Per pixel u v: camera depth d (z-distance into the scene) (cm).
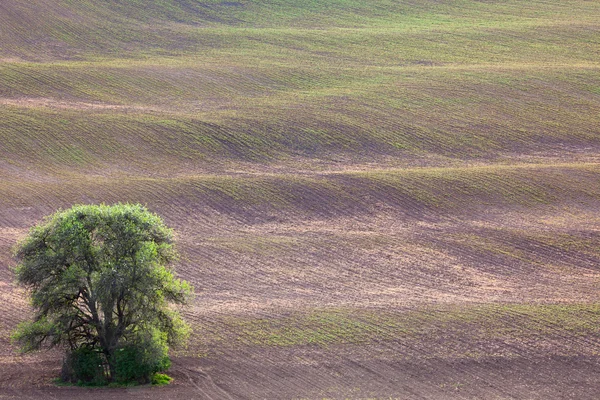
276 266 5491
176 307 4788
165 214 6425
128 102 9462
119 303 3812
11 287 5072
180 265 5494
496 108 9219
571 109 9144
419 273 5362
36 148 7988
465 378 3828
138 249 3794
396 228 6209
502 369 3916
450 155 8012
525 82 10038
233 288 5125
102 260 3788
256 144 8206
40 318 3778
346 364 4000
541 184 6988
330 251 5750
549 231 6066
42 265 3719
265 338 4325
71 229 3731
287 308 4766
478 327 4400
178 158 7869
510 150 8119
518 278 5266
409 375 3869
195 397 3597
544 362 3981
